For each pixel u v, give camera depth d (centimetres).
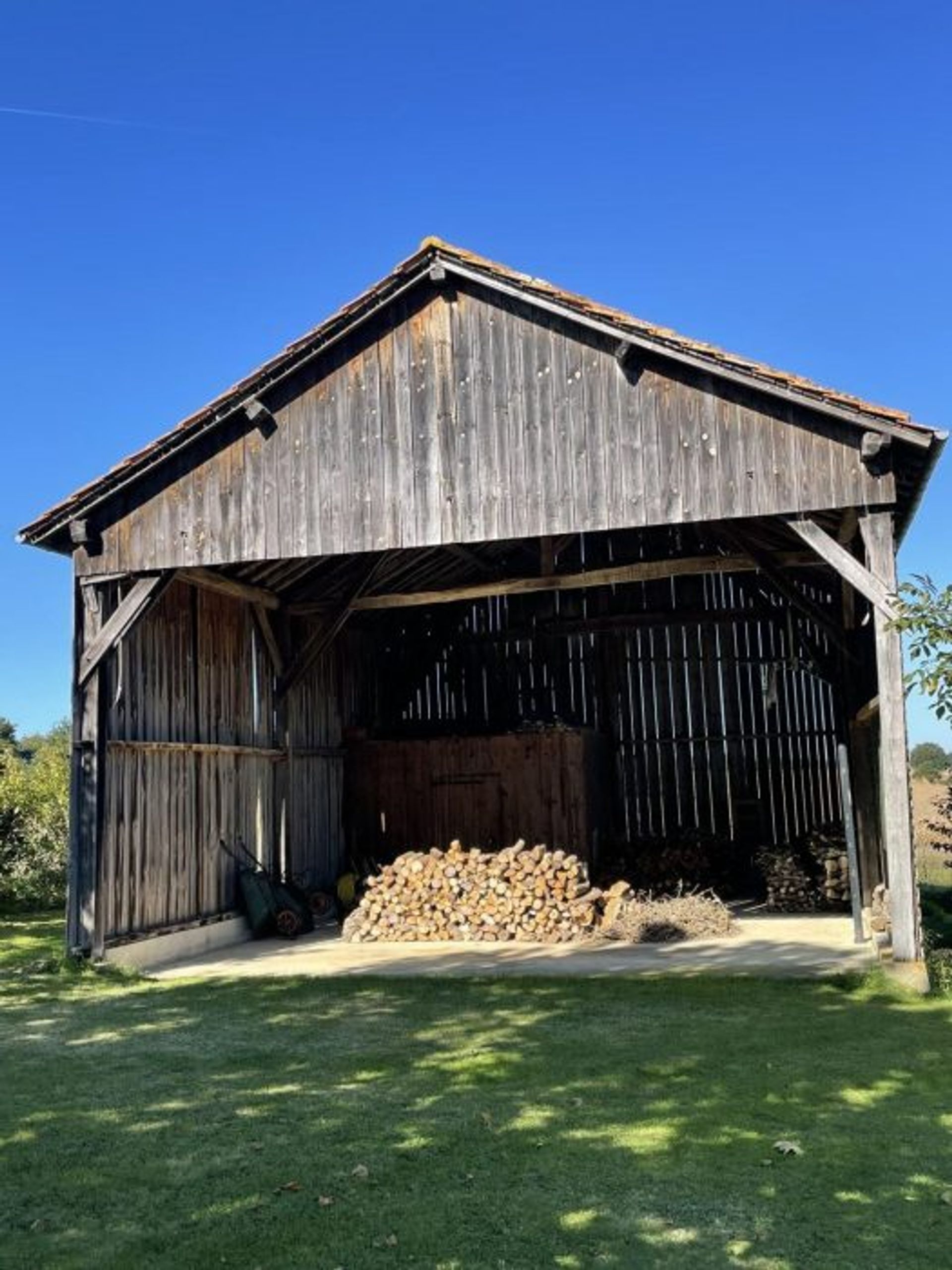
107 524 1016
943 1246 364
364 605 1279
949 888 1479
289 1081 589
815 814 1512
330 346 989
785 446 880
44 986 886
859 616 1211
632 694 1590
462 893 1151
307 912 1232
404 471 964
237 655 1233
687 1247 367
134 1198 423
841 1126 490
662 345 898
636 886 1380
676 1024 702
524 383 950
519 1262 358
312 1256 366
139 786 1028
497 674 1623
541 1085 567
